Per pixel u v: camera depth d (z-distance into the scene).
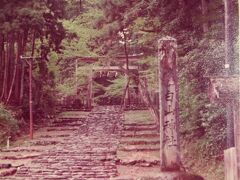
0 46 27.56
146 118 27.61
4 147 22.05
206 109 16.28
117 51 26.52
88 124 27.58
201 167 16.05
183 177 13.50
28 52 31.27
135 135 23.50
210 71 16.09
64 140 22.95
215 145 15.60
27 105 28.25
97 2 22.88
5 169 17.16
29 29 27.31
